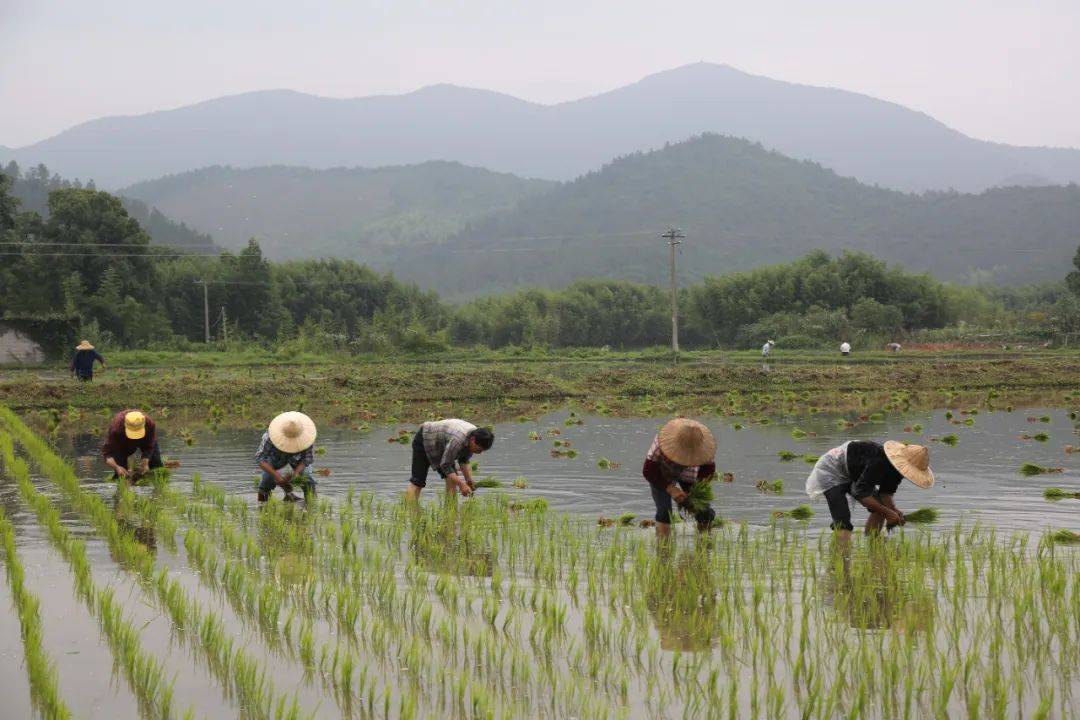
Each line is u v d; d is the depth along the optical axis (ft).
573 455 61.62
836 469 36.11
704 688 21.91
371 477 53.42
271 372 153.79
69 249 239.30
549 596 28.99
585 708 20.54
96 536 36.19
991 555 32.17
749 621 26.23
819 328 247.91
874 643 24.61
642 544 33.91
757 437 71.72
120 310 236.02
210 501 44.32
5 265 236.43
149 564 31.24
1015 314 292.20
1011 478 51.21
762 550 34.71
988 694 21.24
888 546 33.47
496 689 21.84
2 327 180.04
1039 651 24.02
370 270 328.29
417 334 211.61
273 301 291.17
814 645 24.57
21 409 97.45
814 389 120.37
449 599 28.58
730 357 197.98
